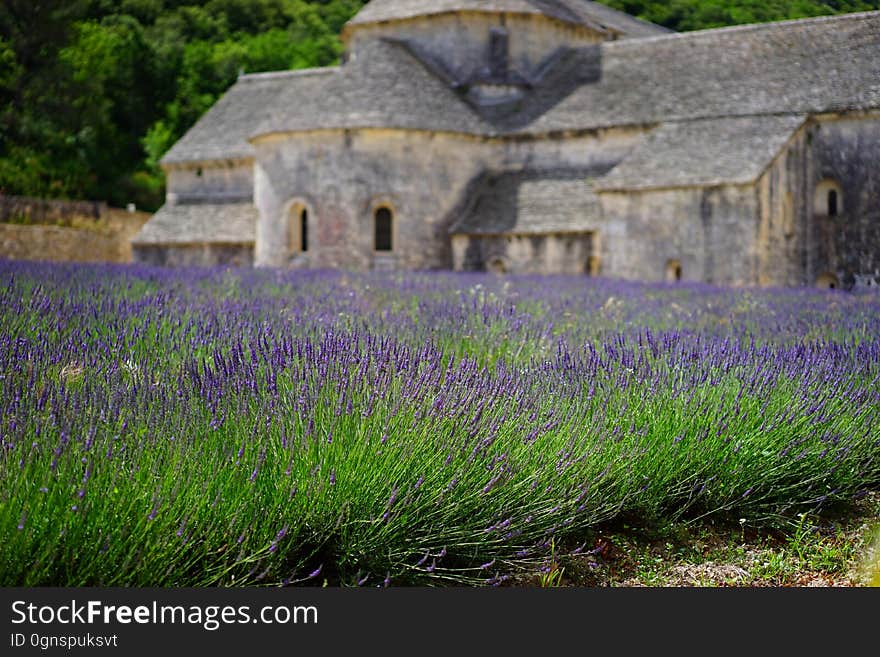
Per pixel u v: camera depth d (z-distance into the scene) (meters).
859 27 39.78
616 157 40.97
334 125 40.94
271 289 17.09
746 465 7.32
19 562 4.60
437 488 5.74
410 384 6.43
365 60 43.56
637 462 6.89
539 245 39.62
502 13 44.81
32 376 6.08
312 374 6.48
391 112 41.12
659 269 36.47
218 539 5.13
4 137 68.31
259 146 43.47
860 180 37.00
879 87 37.16
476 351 9.41
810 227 37.88
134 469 5.09
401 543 5.61
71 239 44.47
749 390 7.96
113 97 77.19
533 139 42.53
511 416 6.47
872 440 8.00
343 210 41.19
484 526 5.88
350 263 41.19
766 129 37.06
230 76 83.25
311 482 5.40
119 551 4.80
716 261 35.41
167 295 13.38
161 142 76.06
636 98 41.50
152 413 5.66
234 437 5.61
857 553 6.83
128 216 51.75
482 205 42.09
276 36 89.12
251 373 6.53
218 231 46.50
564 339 10.56
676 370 8.23
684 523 7.02
